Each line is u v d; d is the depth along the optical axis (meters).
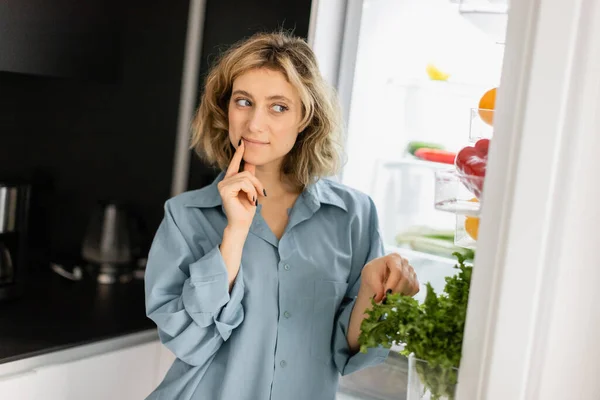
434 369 1.11
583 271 0.97
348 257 1.49
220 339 1.42
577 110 0.93
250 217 1.35
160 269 1.42
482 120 1.24
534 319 0.96
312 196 1.49
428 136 1.96
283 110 1.38
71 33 2.01
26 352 1.66
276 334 1.43
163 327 1.38
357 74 1.86
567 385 0.99
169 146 2.19
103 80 2.16
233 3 2.02
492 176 0.99
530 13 0.95
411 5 1.89
